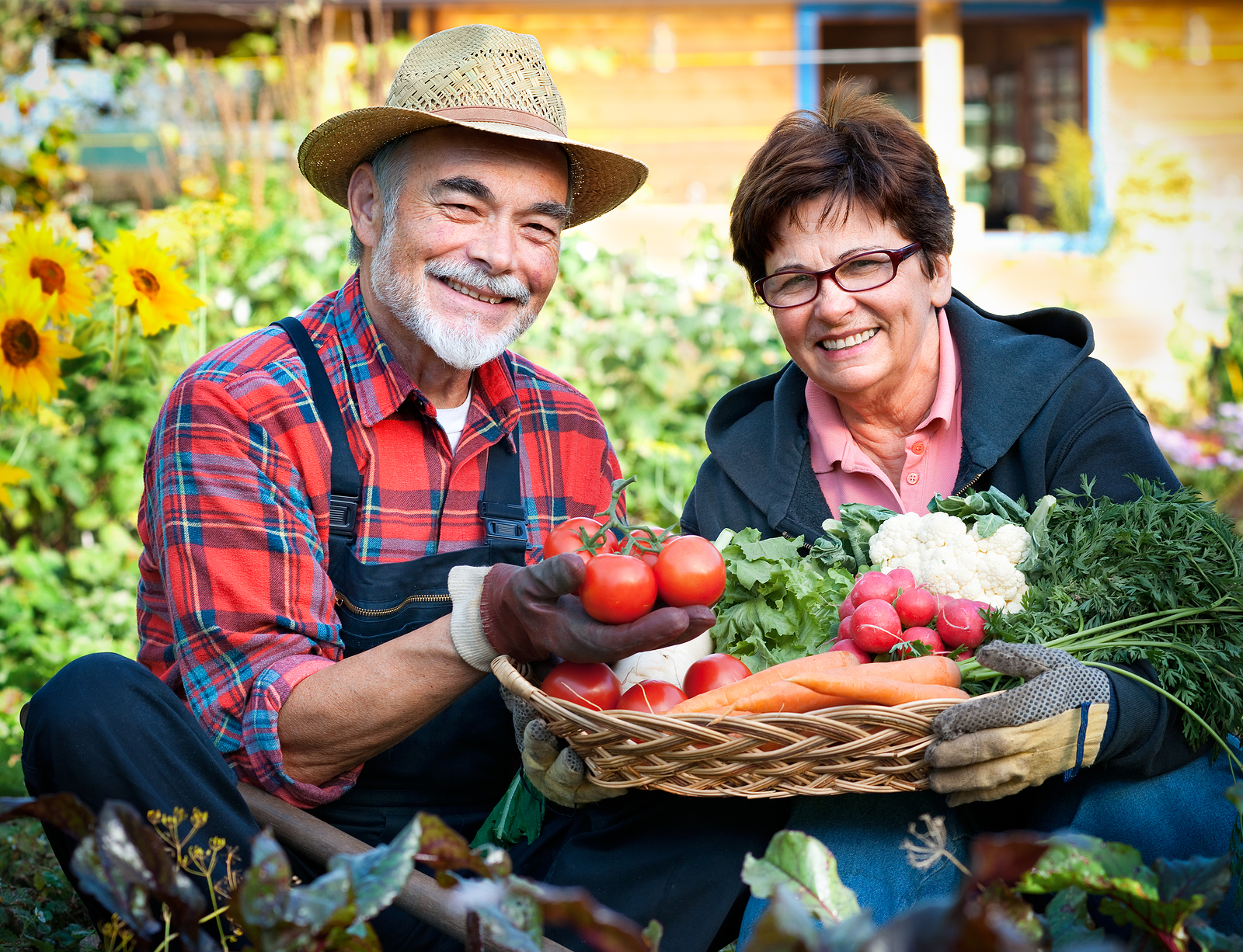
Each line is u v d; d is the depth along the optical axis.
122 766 1.95
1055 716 1.79
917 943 1.13
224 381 2.40
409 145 2.52
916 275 2.51
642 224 7.96
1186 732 2.03
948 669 1.98
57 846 2.09
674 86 9.72
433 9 9.48
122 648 4.60
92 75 7.98
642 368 5.51
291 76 7.98
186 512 2.32
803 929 1.18
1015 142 10.68
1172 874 1.37
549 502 2.73
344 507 2.45
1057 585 2.13
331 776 2.23
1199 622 2.06
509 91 2.53
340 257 5.50
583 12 9.63
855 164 2.44
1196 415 7.49
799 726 1.80
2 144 5.22
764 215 2.50
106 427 4.90
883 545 2.29
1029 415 2.49
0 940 2.21
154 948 1.80
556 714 1.87
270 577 2.30
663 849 2.03
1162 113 9.93
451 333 2.48
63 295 3.36
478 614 2.02
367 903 1.28
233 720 2.24
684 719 1.80
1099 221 9.54
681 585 1.89
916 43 10.62
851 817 2.01
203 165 7.58
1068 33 10.36
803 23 9.69
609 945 1.31
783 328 2.59
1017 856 1.22
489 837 2.31
